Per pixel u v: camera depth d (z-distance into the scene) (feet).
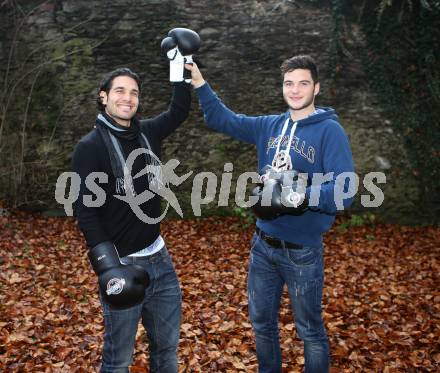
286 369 10.41
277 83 26.20
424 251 21.03
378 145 25.98
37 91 26.11
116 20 25.82
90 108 26.08
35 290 15.02
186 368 10.41
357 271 18.04
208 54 26.14
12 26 25.93
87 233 6.75
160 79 25.99
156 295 7.43
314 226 7.94
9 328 12.11
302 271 7.98
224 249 21.03
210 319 13.02
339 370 10.44
